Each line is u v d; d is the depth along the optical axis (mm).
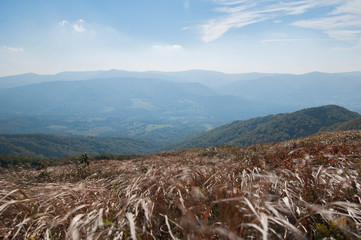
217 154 13867
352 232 1737
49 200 2820
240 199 1594
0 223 2371
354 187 2551
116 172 8242
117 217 2109
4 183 3494
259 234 1777
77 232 1749
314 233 1963
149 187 2990
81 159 9688
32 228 2330
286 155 6836
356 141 7469
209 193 2518
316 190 2488
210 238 1681
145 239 1933
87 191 3104
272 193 2586
